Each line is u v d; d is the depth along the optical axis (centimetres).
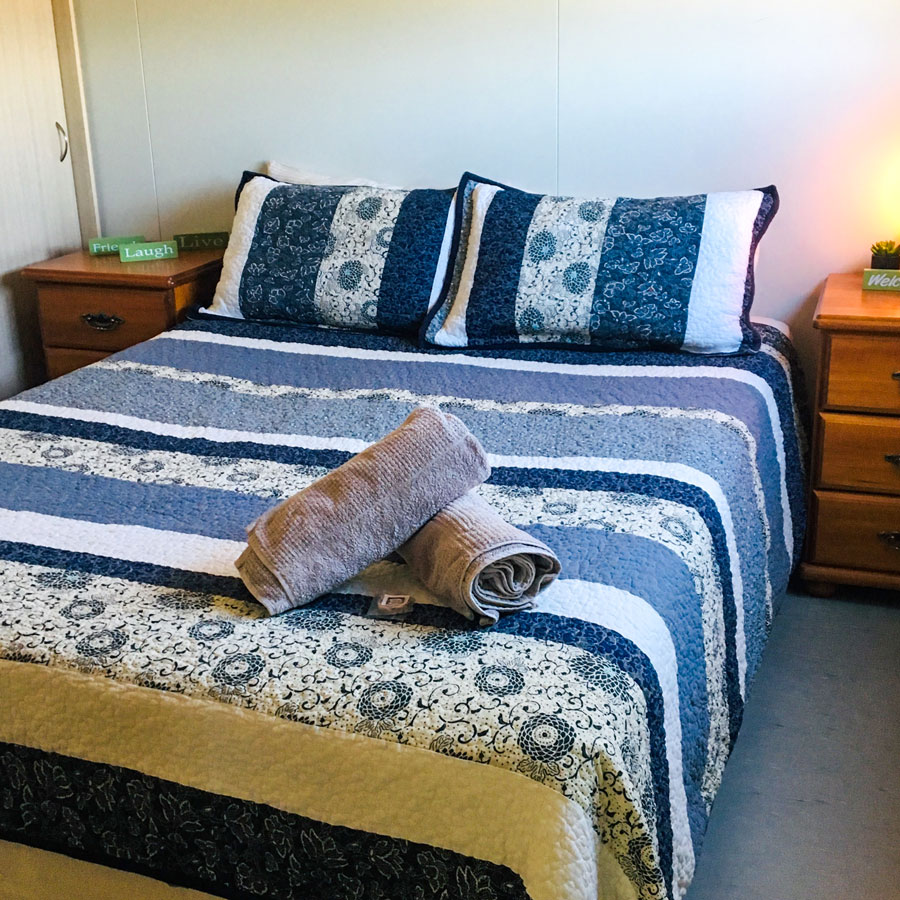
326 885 130
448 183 304
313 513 149
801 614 251
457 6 287
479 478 157
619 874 125
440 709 125
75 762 137
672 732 141
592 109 285
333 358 255
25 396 229
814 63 267
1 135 310
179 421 216
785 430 243
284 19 302
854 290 259
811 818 187
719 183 282
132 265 302
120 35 318
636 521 169
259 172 313
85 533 168
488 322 259
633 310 251
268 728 128
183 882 137
